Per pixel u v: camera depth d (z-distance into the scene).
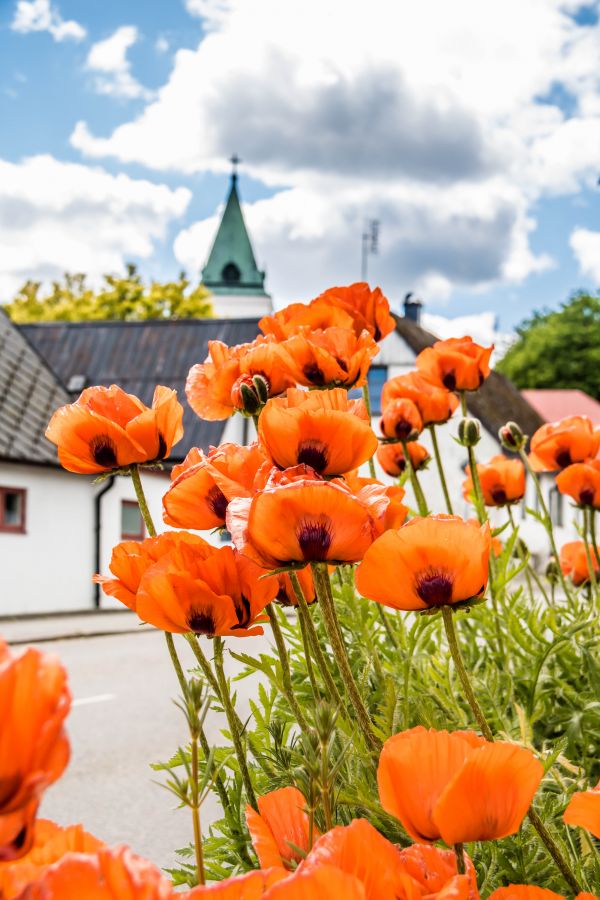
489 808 0.66
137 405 1.31
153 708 7.35
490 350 2.13
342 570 1.77
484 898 1.07
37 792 0.38
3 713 0.38
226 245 82.56
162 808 4.54
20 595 15.12
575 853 1.17
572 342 41.91
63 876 0.45
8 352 17.69
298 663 1.70
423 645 1.68
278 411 1.03
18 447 15.23
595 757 1.72
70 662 10.03
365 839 0.57
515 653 1.85
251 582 1.00
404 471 2.38
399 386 2.17
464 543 0.87
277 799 0.82
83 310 38.84
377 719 1.26
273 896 0.47
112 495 16.72
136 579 1.03
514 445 2.41
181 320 24.88
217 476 1.06
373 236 30.42
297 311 1.73
